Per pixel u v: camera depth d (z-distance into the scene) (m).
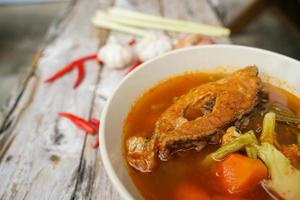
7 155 0.37
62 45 0.53
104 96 0.44
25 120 0.41
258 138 0.34
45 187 0.34
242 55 0.39
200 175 0.32
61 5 0.92
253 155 0.31
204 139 0.33
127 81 0.35
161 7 0.61
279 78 0.38
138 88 0.37
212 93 0.35
